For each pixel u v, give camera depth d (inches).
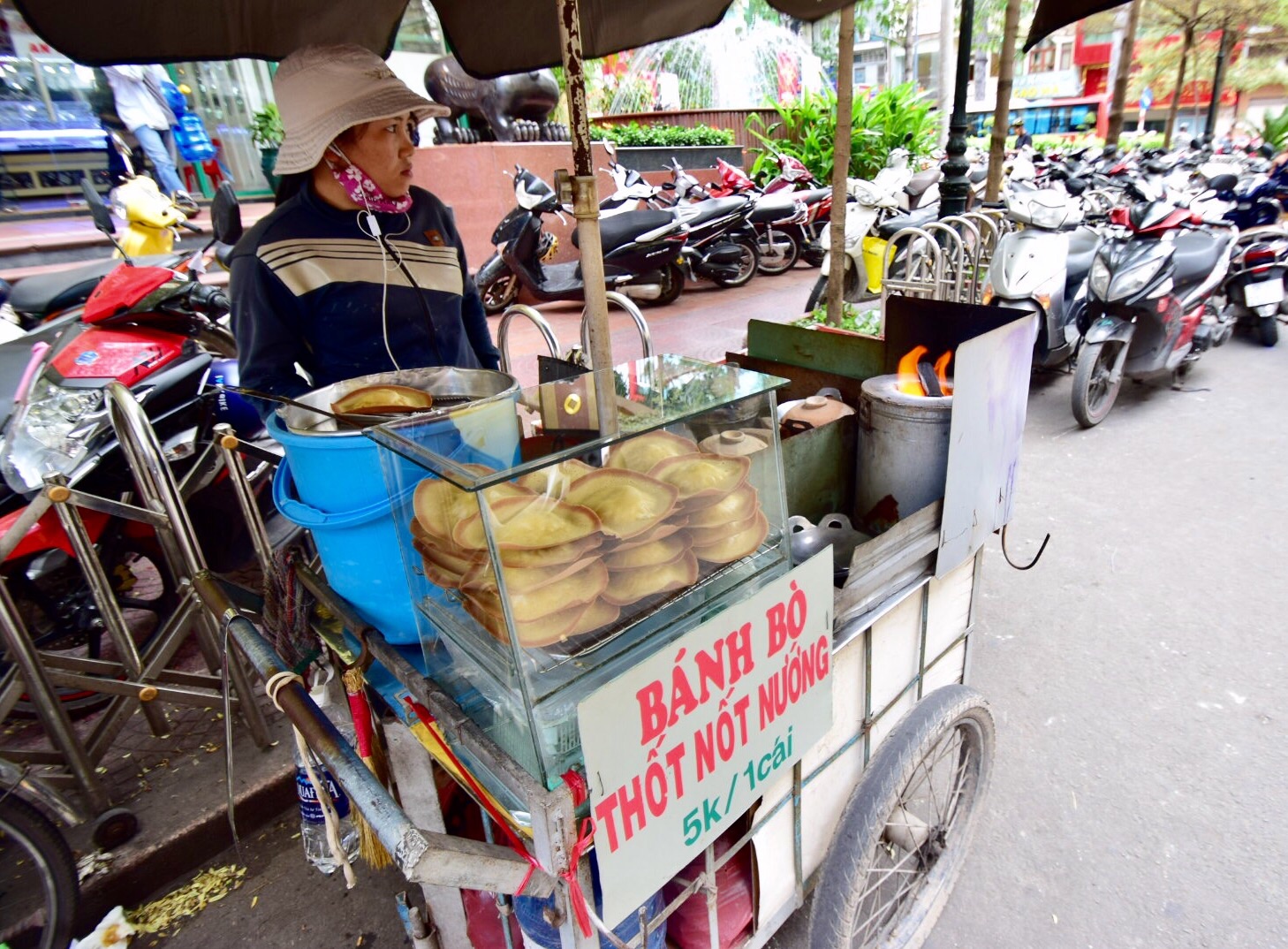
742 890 61.1
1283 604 119.6
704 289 325.4
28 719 100.7
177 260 135.3
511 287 272.4
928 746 64.4
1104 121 1058.7
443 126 298.8
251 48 91.5
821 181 412.5
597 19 114.0
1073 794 89.9
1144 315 177.8
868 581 60.3
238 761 96.3
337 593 56.2
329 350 81.7
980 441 66.7
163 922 82.4
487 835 52.1
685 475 47.3
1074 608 122.4
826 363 96.3
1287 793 88.2
